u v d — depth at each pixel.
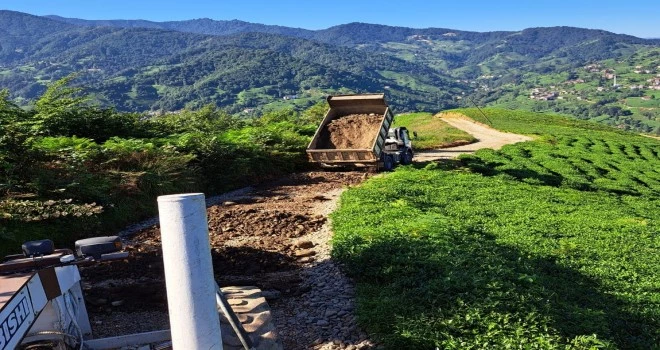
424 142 41.00
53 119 20.45
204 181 18.66
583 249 12.62
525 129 53.53
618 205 20.22
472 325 6.96
